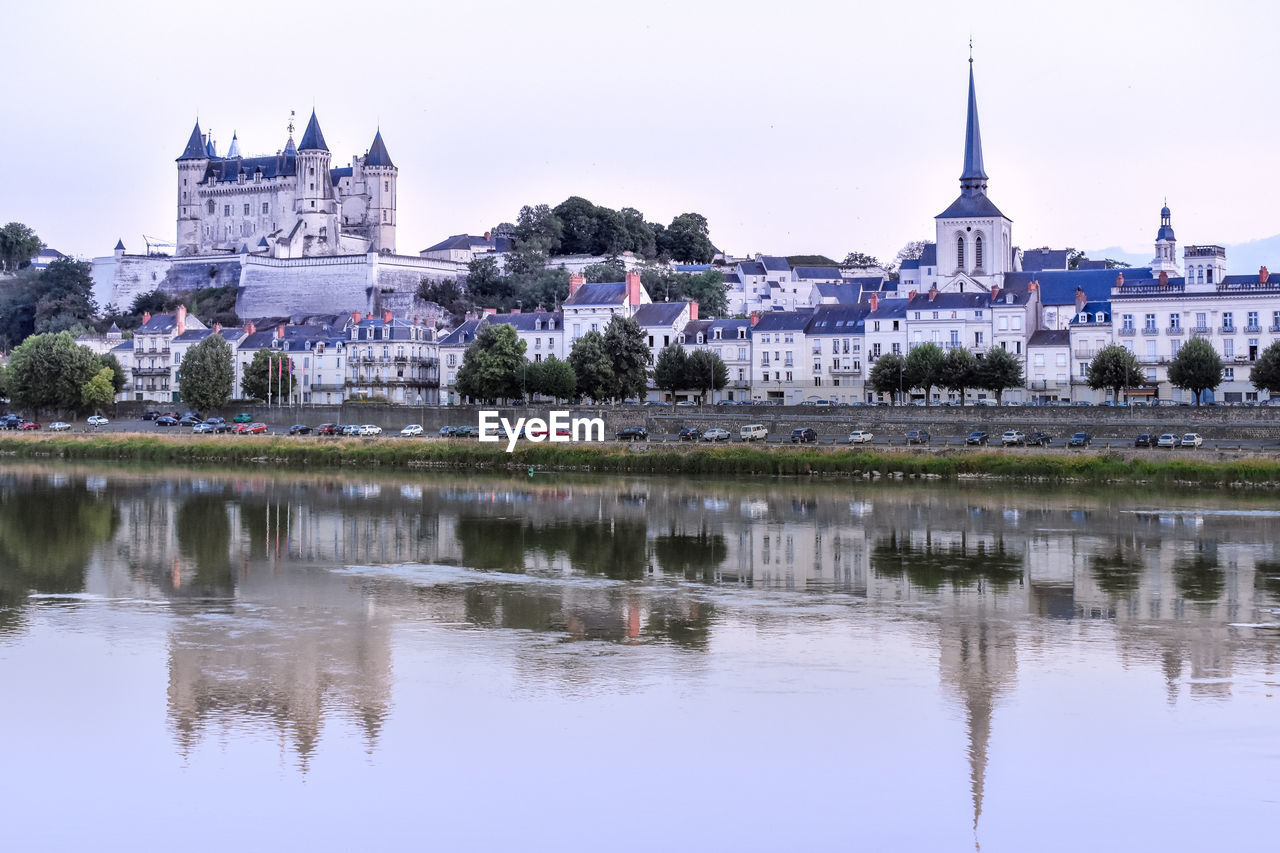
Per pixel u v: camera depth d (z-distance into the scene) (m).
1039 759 58.00
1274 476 144.62
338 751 58.72
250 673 69.19
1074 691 66.50
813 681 68.12
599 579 93.31
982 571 95.81
